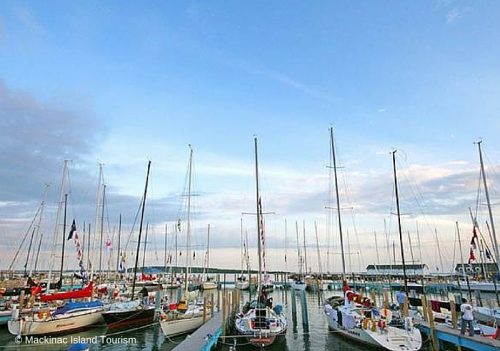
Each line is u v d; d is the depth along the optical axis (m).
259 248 29.94
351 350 21.52
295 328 28.64
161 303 31.86
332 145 38.06
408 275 78.56
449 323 22.23
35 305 28.19
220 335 22.25
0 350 21.88
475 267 58.25
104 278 55.22
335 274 80.88
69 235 44.03
